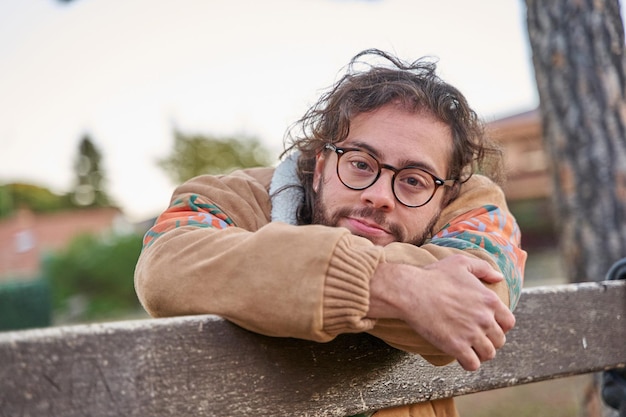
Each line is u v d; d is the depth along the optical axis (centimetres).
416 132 123
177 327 92
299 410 103
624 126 264
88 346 83
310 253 94
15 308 1248
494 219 131
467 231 125
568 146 268
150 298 104
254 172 155
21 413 77
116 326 87
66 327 83
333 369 108
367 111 125
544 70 276
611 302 157
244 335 99
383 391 115
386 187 120
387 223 120
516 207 1844
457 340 96
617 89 265
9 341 77
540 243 1834
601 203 261
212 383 94
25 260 2531
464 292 99
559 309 147
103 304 1772
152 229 120
